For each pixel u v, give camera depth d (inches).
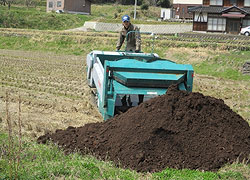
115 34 1364.4
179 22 2094.0
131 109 290.7
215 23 1713.8
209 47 1079.0
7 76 656.4
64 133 294.2
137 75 296.2
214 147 253.9
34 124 360.2
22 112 406.0
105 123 294.2
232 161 246.7
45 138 291.4
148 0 3282.5
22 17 1980.8
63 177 215.9
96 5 3166.8
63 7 2410.2
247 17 1669.5
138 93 297.1
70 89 550.3
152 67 302.8
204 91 605.6
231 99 546.6
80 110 424.5
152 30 1824.6
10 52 1169.4
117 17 2495.1
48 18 2020.2
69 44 1290.6
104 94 300.0
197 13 1731.1
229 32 1702.8
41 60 959.0
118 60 331.9
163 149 248.1
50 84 586.2
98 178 218.2
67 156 251.8
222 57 932.0
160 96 285.0
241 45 1045.8
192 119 266.7
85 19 2148.1
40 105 443.5
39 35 1369.3
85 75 707.4
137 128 262.7
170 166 238.5
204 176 223.0
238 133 273.4
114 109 308.3
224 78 805.2
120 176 218.7
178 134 257.1
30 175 212.2
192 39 1212.5
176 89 287.7
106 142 268.1
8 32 1430.9
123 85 298.7
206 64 939.3
